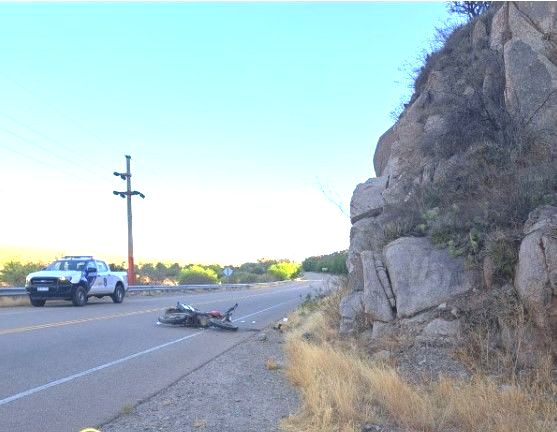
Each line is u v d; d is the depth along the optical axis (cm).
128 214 4462
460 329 837
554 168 909
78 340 1342
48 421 685
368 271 992
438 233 963
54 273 2400
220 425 659
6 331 1435
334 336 1075
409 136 1445
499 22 1293
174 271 6594
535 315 733
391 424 617
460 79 1375
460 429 591
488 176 1024
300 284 6969
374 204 1406
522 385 677
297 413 679
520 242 809
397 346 875
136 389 860
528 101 1102
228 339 1473
